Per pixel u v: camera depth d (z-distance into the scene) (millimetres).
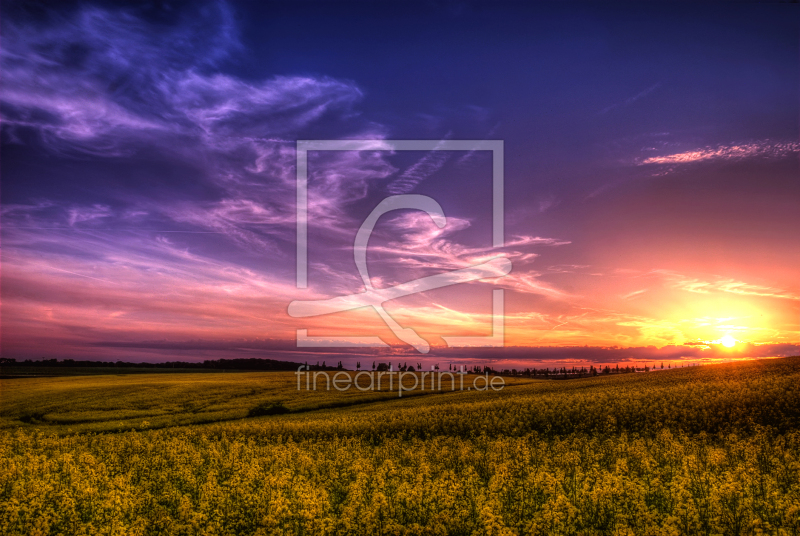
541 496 10812
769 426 20312
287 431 25531
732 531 8930
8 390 59000
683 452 15250
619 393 34094
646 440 18219
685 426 22031
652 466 13406
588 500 9914
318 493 10531
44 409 43469
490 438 21625
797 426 21469
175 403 46000
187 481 12883
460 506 9922
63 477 13211
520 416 26531
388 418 28891
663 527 8508
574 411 26828
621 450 15953
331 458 16391
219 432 25938
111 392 54188
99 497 11062
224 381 66688
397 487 11094
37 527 9242
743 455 15109
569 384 57750
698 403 27031
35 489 10875
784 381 34906
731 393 29688
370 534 8977
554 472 12711
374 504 9680
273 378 72250
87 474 12867
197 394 52312
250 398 49094
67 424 36812
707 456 14773
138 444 19453
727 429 21219
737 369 58156
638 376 62812
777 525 9172
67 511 9930
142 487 12523
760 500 9961
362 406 44188
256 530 9211
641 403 28172
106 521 9688
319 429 25656
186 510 9859
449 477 11719
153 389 56750
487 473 13789
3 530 9383
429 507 9805
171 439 21562
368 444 21469
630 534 8078
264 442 23016
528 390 52562
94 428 34875
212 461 15602
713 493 9883
